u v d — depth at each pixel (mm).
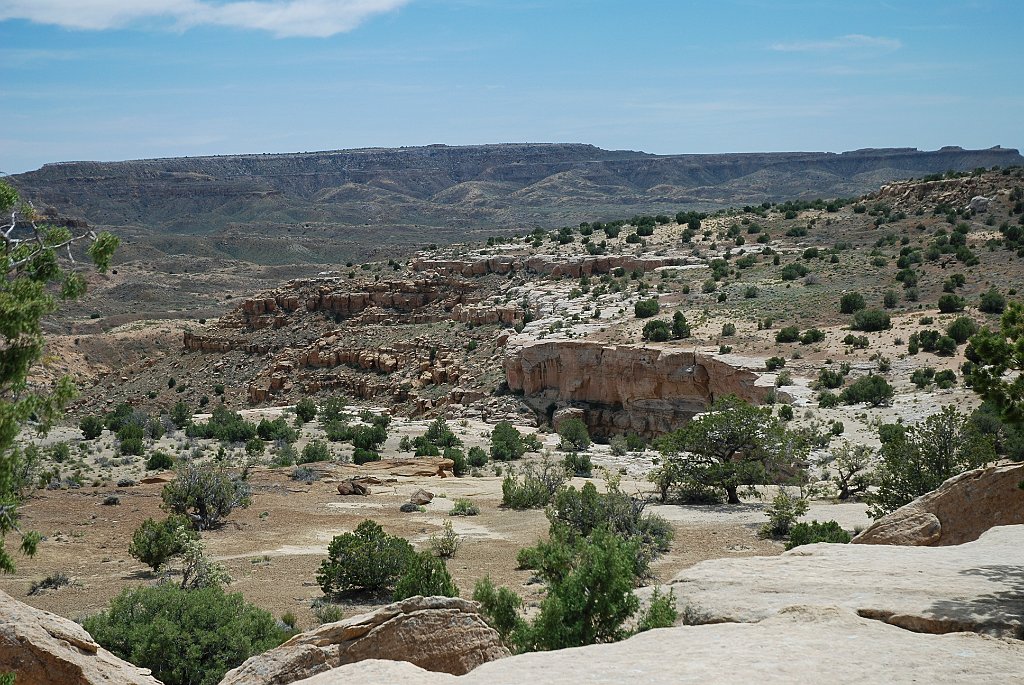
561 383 87812
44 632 13469
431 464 59219
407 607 13352
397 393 108812
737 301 95875
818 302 90562
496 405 91812
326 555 35062
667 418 78562
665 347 80562
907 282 92500
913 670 8406
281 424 80312
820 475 47406
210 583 28781
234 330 141750
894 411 58344
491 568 30797
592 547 15258
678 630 10281
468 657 13398
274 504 46375
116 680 13438
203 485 41312
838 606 10719
